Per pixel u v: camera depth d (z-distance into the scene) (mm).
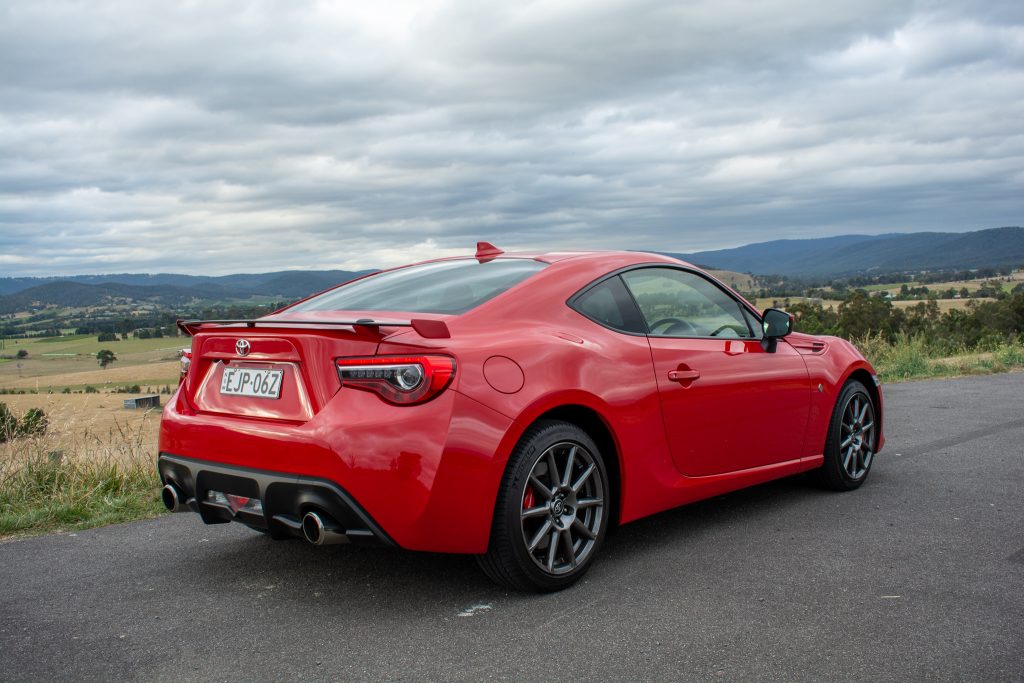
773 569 3350
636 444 3441
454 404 2848
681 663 2484
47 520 4480
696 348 3811
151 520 4469
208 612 3029
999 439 6188
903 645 2568
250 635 2805
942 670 2387
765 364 4125
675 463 3648
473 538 2906
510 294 3352
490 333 3113
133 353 176000
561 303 3430
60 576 3488
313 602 3111
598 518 3309
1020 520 4012
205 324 3324
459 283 3582
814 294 100062
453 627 2824
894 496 4531
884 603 2938
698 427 3738
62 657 2641
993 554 3479
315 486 2814
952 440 6207
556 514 3150
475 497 2875
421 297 3488
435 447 2805
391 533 2807
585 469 3279
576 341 3326
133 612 3043
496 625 2834
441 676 2441
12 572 3559
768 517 4148
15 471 5133
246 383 3178
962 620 2760
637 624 2805
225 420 3152
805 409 4359
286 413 3006
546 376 3104
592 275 3625
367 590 3229
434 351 2867
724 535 3852
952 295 130500
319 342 2957
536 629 2787
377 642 2715
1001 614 2807
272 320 3100
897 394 9305
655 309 3789
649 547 3691
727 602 2988
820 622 2775
